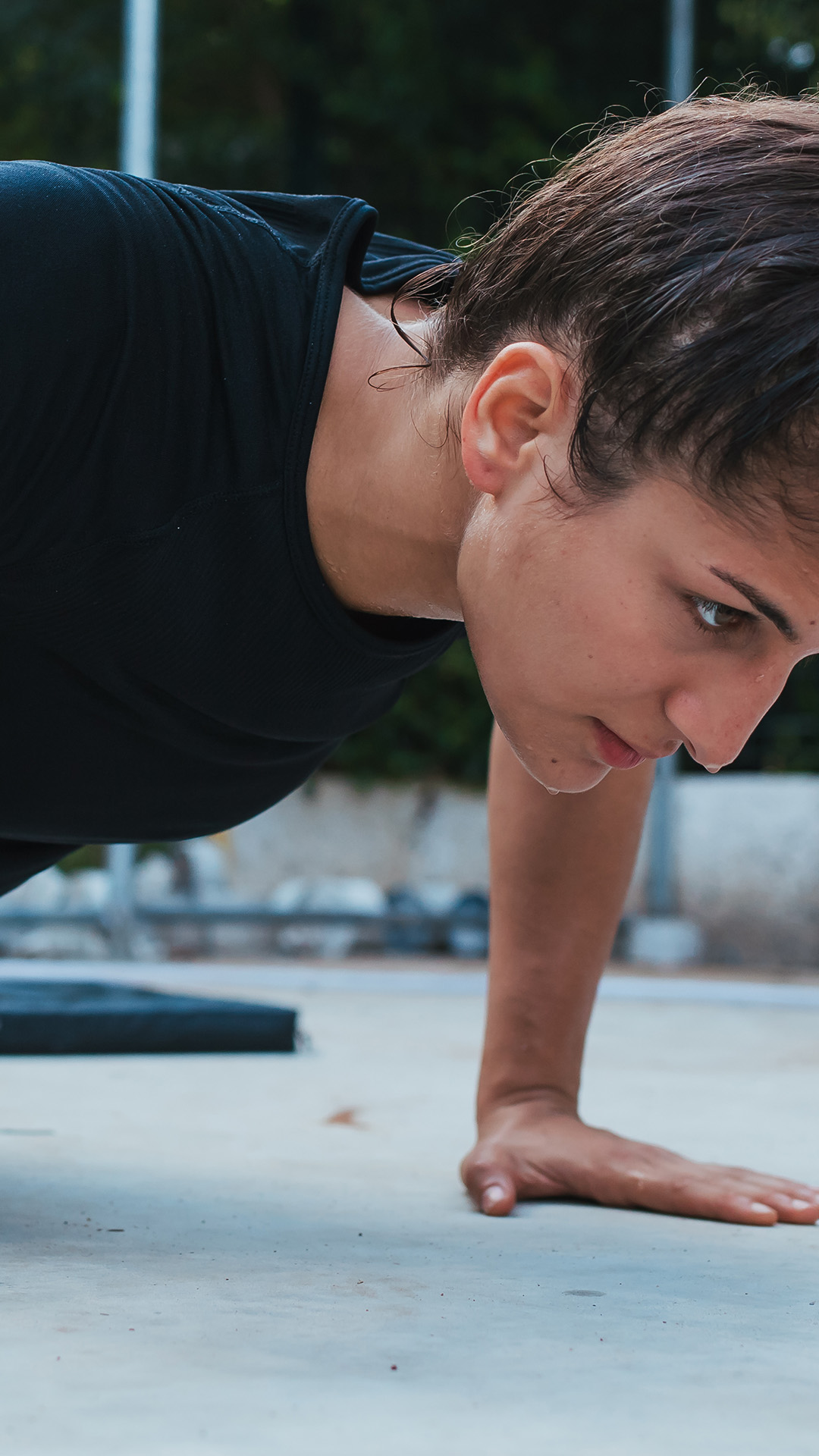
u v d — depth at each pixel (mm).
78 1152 1393
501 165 6012
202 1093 1867
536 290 830
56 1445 565
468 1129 1605
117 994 2463
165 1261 930
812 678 5590
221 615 967
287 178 5887
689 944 4746
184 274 927
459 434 882
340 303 967
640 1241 1057
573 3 6062
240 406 929
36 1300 810
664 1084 2012
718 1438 600
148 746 1056
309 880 5422
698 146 805
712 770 801
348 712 1062
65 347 881
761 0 5590
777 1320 818
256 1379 661
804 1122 1673
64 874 5617
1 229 878
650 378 734
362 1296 846
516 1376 683
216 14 5988
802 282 718
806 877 4855
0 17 6055
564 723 830
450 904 5020
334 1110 1732
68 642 978
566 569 783
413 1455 566
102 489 913
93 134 6121
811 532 720
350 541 948
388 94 5938
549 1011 1277
